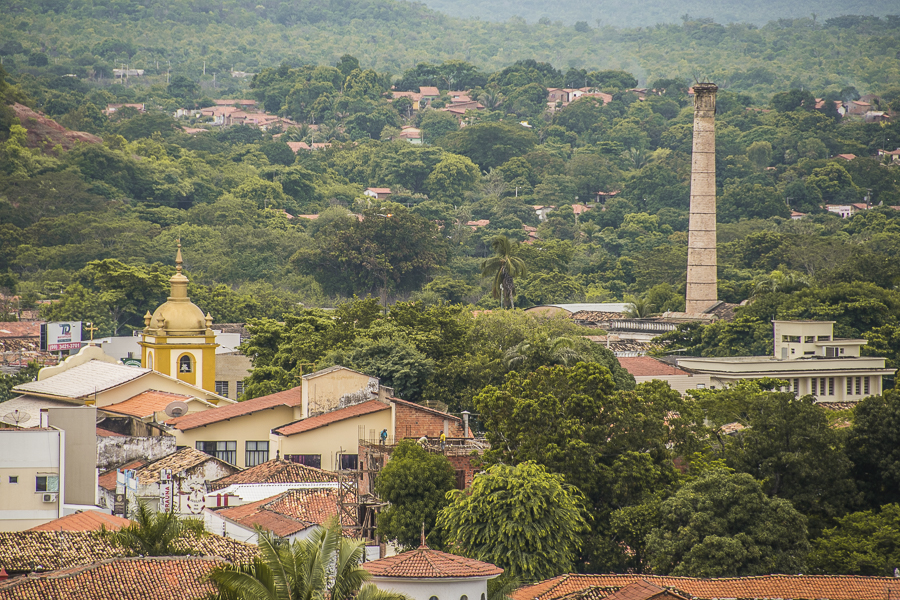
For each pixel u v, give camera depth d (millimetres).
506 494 120812
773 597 107938
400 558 101938
